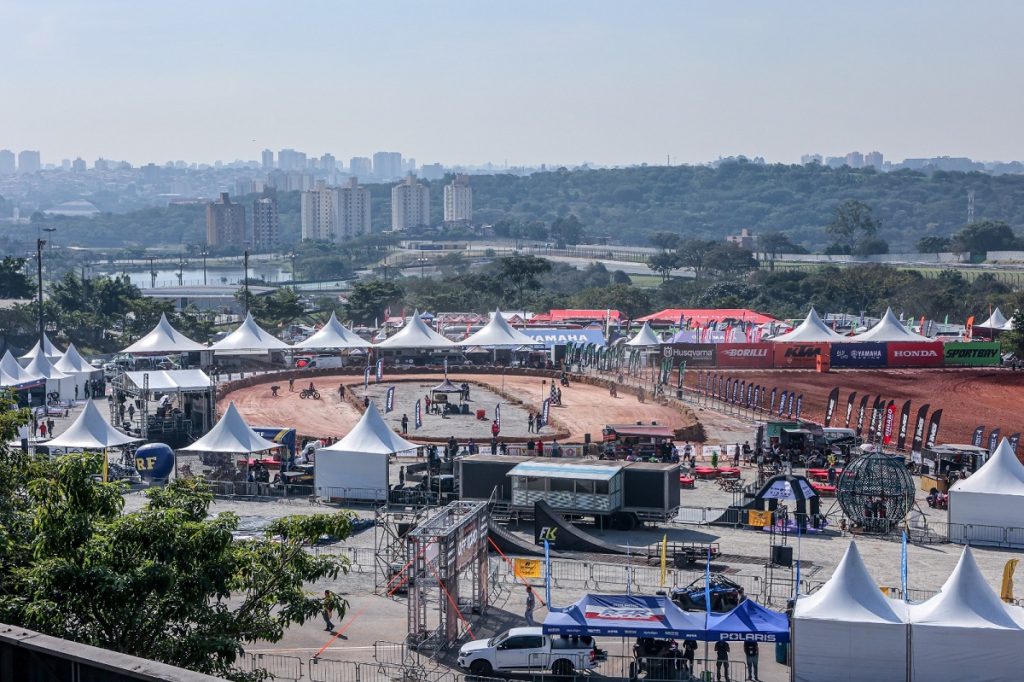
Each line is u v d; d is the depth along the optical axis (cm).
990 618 4616
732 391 13538
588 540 6844
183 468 8606
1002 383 14362
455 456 9156
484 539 5747
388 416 12288
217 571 3556
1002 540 7188
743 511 7594
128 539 3431
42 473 4653
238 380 14588
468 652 4847
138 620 3294
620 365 15950
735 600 5538
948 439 11719
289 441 9269
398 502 8031
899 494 7425
